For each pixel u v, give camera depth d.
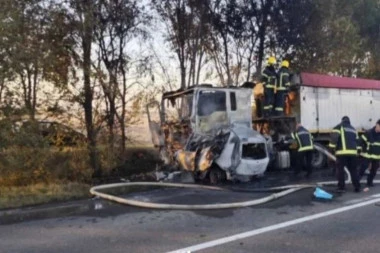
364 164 11.73
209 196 10.37
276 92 15.52
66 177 13.29
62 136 13.51
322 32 21.52
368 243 6.24
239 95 14.36
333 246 6.09
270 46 21.16
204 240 6.46
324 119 16.27
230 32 20.89
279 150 15.32
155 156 16.08
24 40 11.94
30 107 12.45
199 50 19.84
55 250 6.08
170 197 10.27
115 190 11.14
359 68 26.55
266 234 6.78
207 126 13.66
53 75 13.07
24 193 10.59
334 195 10.31
